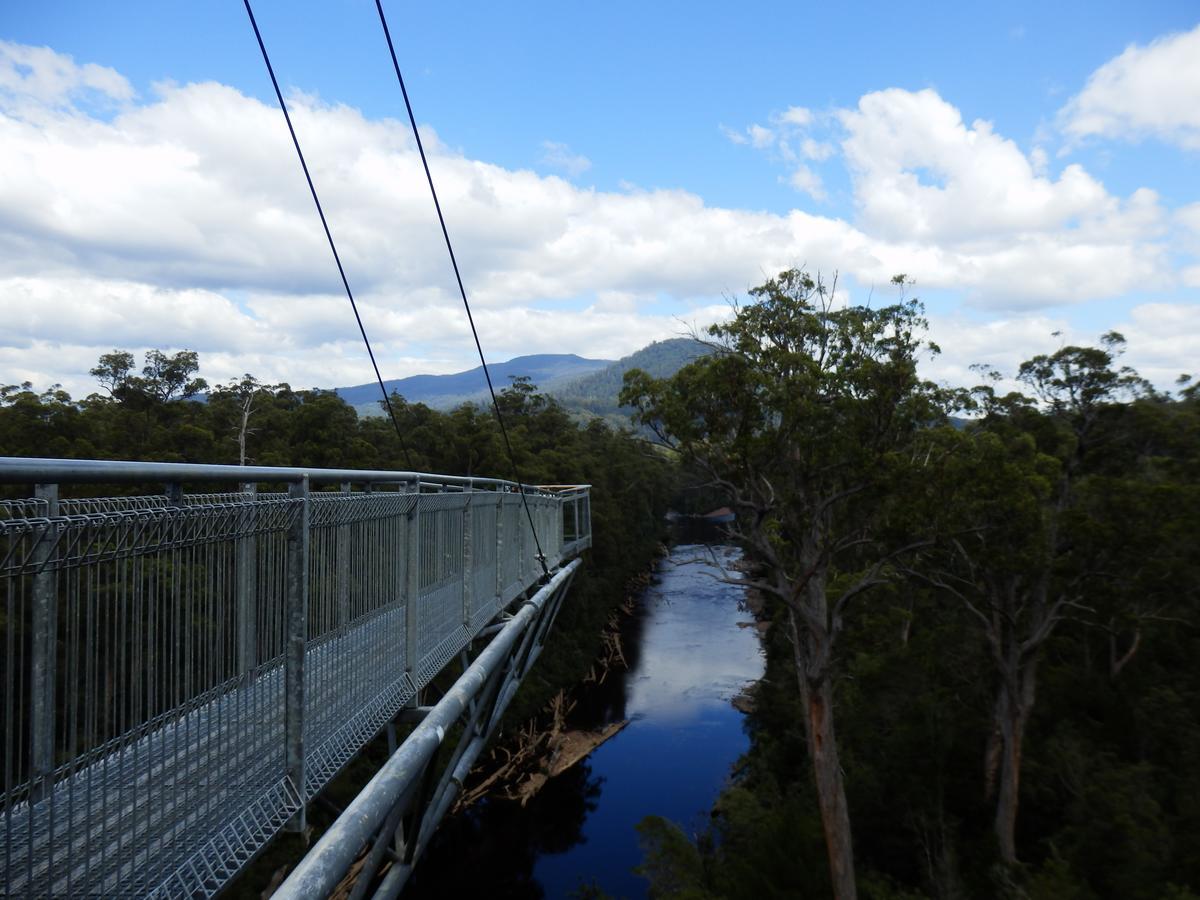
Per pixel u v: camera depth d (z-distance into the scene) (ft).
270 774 12.93
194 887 10.53
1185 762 71.77
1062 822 76.79
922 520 68.03
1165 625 89.76
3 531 7.57
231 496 11.98
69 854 8.30
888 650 95.40
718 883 67.36
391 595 20.30
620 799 96.58
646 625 185.37
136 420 108.06
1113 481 75.31
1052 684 87.15
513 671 38.27
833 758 67.72
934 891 68.54
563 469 184.65
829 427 68.59
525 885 78.84
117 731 9.28
